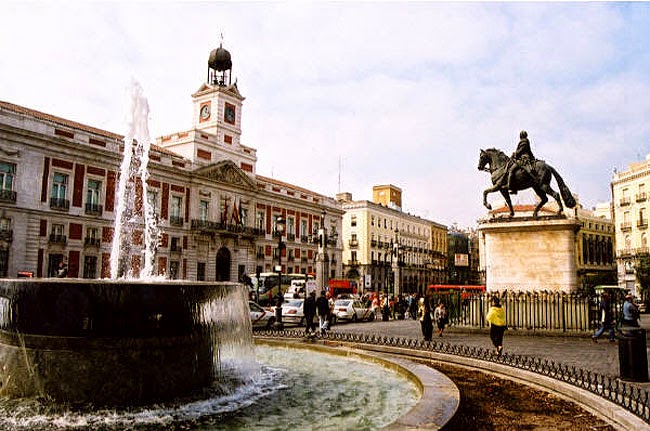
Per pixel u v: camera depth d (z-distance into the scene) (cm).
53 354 646
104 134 4228
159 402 670
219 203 5100
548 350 1225
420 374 786
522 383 823
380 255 8069
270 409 658
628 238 6216
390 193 9188
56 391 642
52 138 3672
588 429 561
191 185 4819
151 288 675
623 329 855
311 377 880
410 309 3344
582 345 1331
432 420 510
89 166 3975
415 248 9200
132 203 4269
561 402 691
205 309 736
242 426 581
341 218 7088
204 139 5047
